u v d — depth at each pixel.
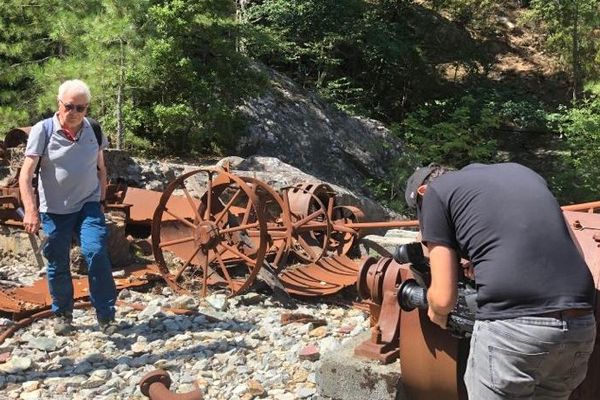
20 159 7.86
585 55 22.17
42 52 13.02
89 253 5.19
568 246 2.66
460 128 17.05
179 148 13.13
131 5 11.37
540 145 21.33
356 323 6.02
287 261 7.78
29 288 6.40
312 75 19.59
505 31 26.39
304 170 14.55
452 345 3.38
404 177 15.23
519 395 2.62
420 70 22.17
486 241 2.65
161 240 7.10
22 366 4.77
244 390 4.46
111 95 11.90
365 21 20.45
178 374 4.74
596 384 3.25
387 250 7.73
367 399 3.74
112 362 4.91
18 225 7.39
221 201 7.73
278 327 5.70
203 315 5.91
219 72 13.12
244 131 14.05
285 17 18.95
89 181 5.18
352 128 16.42
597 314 3.18
